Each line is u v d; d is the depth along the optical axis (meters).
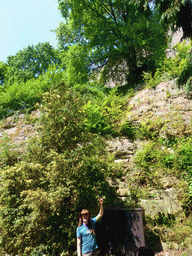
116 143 7.43
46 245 4.12
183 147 5.95
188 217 4.78
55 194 4.02
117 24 14.23
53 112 5.35
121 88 13.40
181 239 4.43
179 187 5.30
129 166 6.40
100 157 5.43
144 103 8.84
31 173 4.53
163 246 4.46
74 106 5.59
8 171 4.36
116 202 5.27
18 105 10.71
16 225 3.96
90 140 5.52
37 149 5.00
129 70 14.34
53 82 10.50
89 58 14.90
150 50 13.19
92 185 4.91
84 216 3.44
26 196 4.19
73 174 4.62
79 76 13.01
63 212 4.67
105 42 14.09
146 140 7.27
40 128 5.41
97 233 4.56
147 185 5.70
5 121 9.84
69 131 5.21
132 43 12.51
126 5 13.14
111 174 5.80
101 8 14.53
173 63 9.66
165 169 5.83
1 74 17.03
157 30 11.49
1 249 4.29
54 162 4.40
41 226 4.30
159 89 9.14
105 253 4.34
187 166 5.56
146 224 4.95
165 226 4.78
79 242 3.26
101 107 8.82
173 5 4.74
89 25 14.43
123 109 9.12
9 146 6.52
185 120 7.06
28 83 11.20
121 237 4.37
